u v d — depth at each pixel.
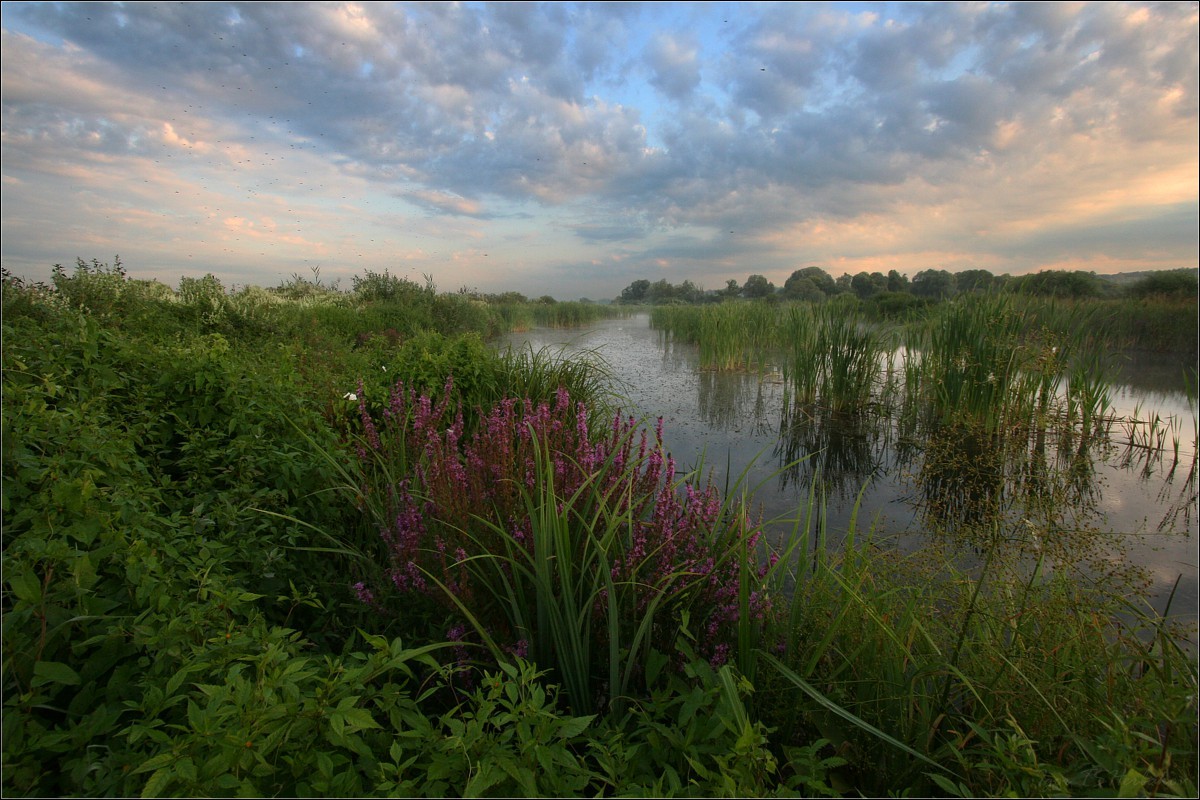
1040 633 2.39
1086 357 8.48
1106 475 5.73
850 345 8.50
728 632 2.42
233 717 1.43
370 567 2.68
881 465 6.12
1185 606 3.25
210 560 2.11
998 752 1.65
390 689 1.66
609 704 2.09
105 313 5.69
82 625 1.65
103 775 1.32
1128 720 1.75
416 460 3.32
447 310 16.48
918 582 2.92
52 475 1.97
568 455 2.83
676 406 8.94
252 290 11.38
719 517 2.63
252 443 3.16
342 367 6.36
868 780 2.05
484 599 2.40
